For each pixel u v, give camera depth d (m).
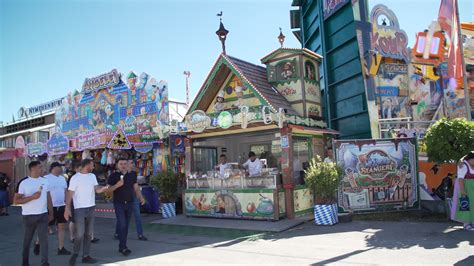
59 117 20.17
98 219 13.41
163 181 12.41
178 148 13.51
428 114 13.59
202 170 13.35
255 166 11.16
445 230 7.88
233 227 9.82
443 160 8.91
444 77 13.81
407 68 13.66
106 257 7.39
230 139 14.54
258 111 10.61
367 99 12.69
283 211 10.48
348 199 10.32
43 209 6.75
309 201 11.46
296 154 11.49
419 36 13.92
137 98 15.62
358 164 10.43
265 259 6.60
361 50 12.98
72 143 16.16
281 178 10.78
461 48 10.72
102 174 16.38
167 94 14.61
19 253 8.20
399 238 7.46
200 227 10.34
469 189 7.69
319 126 12.38
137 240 9.06
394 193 10.40
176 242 8.62
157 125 13.47
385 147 10.53
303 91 12.06
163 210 12.52
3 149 22.59
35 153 18.34
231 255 7.05
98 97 17.53
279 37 12.62
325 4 15.22
